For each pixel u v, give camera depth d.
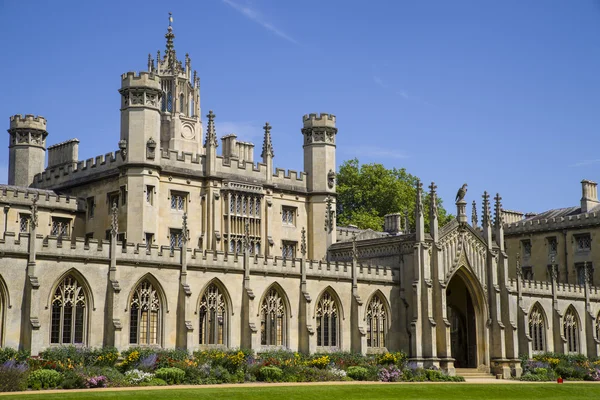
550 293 88.81
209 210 76.50
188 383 55.34
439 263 75.44
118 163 73.00
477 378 75.62
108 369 53.66
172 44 102.56
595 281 97.69
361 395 53.84
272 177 82.00
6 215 70.12
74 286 57.81
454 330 86.31
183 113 101.00
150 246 61.50
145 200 71.88
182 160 75.88
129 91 72.81
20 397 43.31
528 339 83.00
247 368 59.91
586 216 99.19
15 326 54.62
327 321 71.88
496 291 79.81
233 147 86.50
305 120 86.00
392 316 75.56
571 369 78.44
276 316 68.62
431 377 69.38
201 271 64.00
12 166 83.19
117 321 58.38
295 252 83.44
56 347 55.72
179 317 62.44
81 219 75.81
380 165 125.00
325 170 84.88
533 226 104.19
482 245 80.19
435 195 76.69
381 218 117.00
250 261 66.94
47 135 85.06
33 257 55.44
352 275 73.38
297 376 60.75
